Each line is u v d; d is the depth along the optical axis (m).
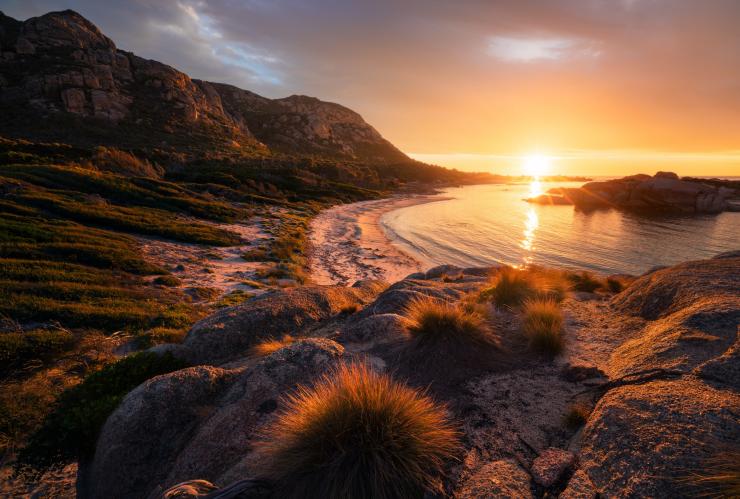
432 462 3.26
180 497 3.12
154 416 4.94
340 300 13.11
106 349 11.73
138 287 22.02
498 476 3.22
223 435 4.50
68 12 173.38
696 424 3.06
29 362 10.20
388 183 165.88
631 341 5.58
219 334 9.39
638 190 103.62
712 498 2.48
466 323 5.98
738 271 6.86
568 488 2.95
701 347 4.38
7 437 6.21
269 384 5.24
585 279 10.95
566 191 139.50
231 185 86.00
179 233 39.69
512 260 46.47
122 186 55.34
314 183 115.25
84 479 5.09
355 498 2.91
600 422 3.50
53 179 51.34
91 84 140.00
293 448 3.27
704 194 94.19
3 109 118.00
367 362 5.62
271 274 30.58
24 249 24.27
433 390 4.84
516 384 4.84
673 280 6.96
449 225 74.62
